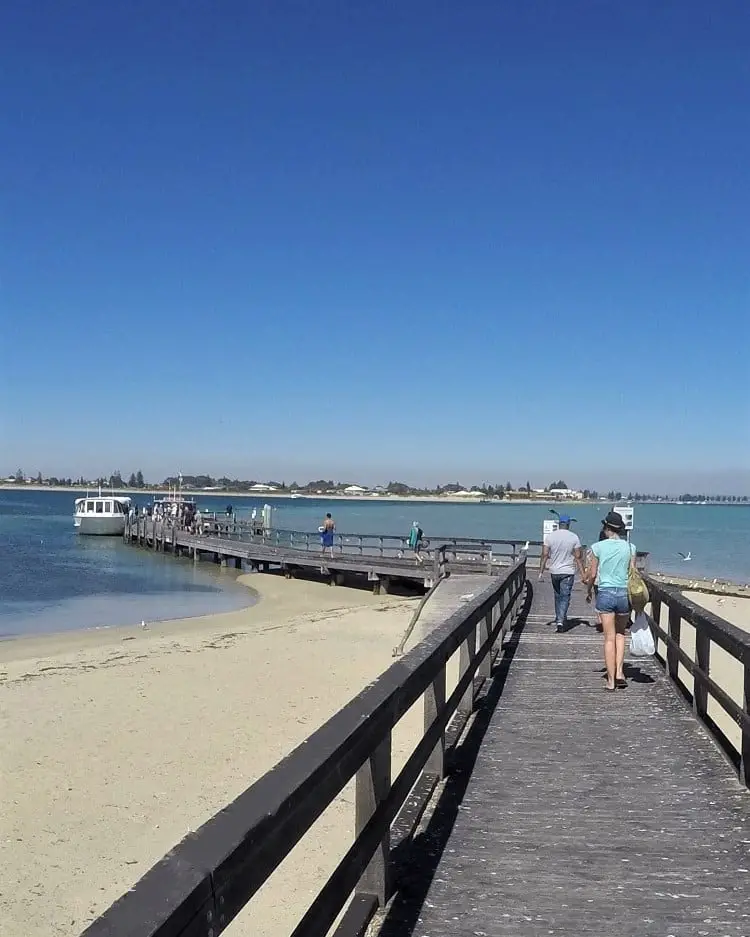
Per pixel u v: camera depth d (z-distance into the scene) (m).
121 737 11.27
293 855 7.54
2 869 7.48
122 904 1.74
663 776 6.34
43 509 132.12
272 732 11.52
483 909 4.14
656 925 4.00
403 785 4.24
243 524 46.59
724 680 13.75
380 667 15.97
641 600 9.44
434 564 26.61
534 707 8.66
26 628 23.19
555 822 5.37
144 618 25.52
